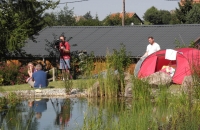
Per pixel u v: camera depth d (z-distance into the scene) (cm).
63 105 2123
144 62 2980
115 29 4769
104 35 4656
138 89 2178
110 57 2567
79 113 1895
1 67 3362
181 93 1714
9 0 3819
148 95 2148
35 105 2122
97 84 2461
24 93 2441
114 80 2436
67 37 4700
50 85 2795
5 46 3750
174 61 2936
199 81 1691
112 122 1349
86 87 2591
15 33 3712
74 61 3606
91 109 1664
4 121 1714
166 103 1814
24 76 3394
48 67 4275
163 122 1349
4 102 2077
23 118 1780
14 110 1973
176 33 4444
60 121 1722
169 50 2802
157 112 1523
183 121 1283
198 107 1437
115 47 4350
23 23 3791
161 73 2395
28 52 4347
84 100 2312
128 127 1278
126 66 3312
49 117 1806
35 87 2669
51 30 4897
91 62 2755
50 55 4244
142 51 4181
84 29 4866
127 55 3756
